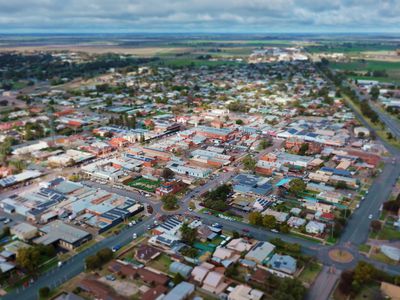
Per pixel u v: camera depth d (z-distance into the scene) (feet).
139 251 443.73
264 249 444.14
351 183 643.04
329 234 488.85
